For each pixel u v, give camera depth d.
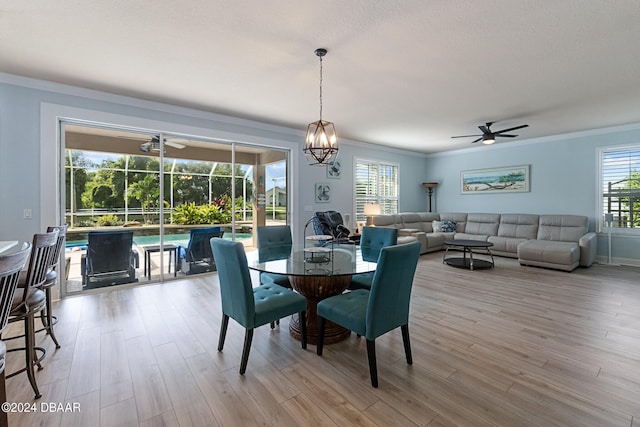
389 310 1.92
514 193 6.63
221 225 4.81
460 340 2.46
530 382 1.88
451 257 6.03
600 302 3.36
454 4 1.97
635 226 5.20
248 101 3.94
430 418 1.57
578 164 5.75
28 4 1.99
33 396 1.73
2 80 3.10
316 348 2.35
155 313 3.03
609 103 3.99
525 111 4.34
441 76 3.12
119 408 1.65
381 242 3.50
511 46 2.52
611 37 2.38
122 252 3.95
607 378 1.92
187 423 1.54
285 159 5.53
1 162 3.12
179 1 1.96
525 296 3.58
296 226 5.55
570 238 5.54
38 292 1.91
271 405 1.68
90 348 2.31
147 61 2.81
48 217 3.33
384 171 7.27
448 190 7.85
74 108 3.46
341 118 4.72
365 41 2.44
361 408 1.65
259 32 2.31
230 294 2.12
